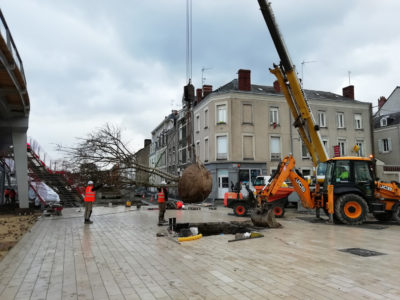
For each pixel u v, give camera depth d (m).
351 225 11.88
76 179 16.14
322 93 35.72
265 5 11.61
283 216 15.15
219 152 28.09
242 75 28.97
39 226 12.29
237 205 15.69
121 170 15.05
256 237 9.12
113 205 24.64
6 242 9.12
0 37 11.58
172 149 40.44
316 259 6.43
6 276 5.50
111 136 14.70
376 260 6.32
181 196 7.67
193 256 6.81
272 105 29.12
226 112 27.94
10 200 27.53
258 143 28.27
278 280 5.02
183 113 35.16
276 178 12.14
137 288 4.74
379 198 12.55
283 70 13.66
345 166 12.66
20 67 15.16
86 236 9.77
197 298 4.26
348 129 31.83
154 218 15.02
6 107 17.45
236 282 4.95
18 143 19.73
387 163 34.66
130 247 7.94
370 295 4.32
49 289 4.77
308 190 13.43
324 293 4.41
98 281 5.13
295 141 29.47
